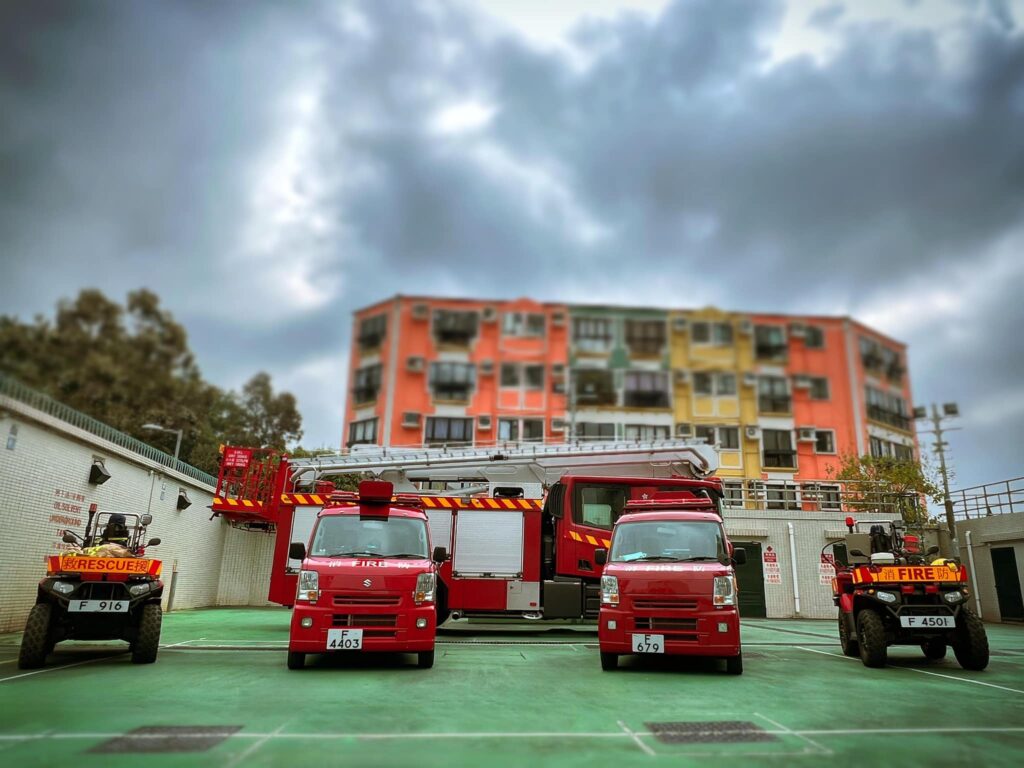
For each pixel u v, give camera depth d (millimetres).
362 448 17172
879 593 9969
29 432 12383
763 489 26453
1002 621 23672
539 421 35031
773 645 13023
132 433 22094
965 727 5926
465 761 4641
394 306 36375
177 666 8992
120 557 9305
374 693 7199
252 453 16484
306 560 9281
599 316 36281
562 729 5680
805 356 36094
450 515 14688
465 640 13508
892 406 37250
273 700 6738
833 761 4809
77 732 5355
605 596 9258
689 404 35156
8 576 12102
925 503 27797
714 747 5152
